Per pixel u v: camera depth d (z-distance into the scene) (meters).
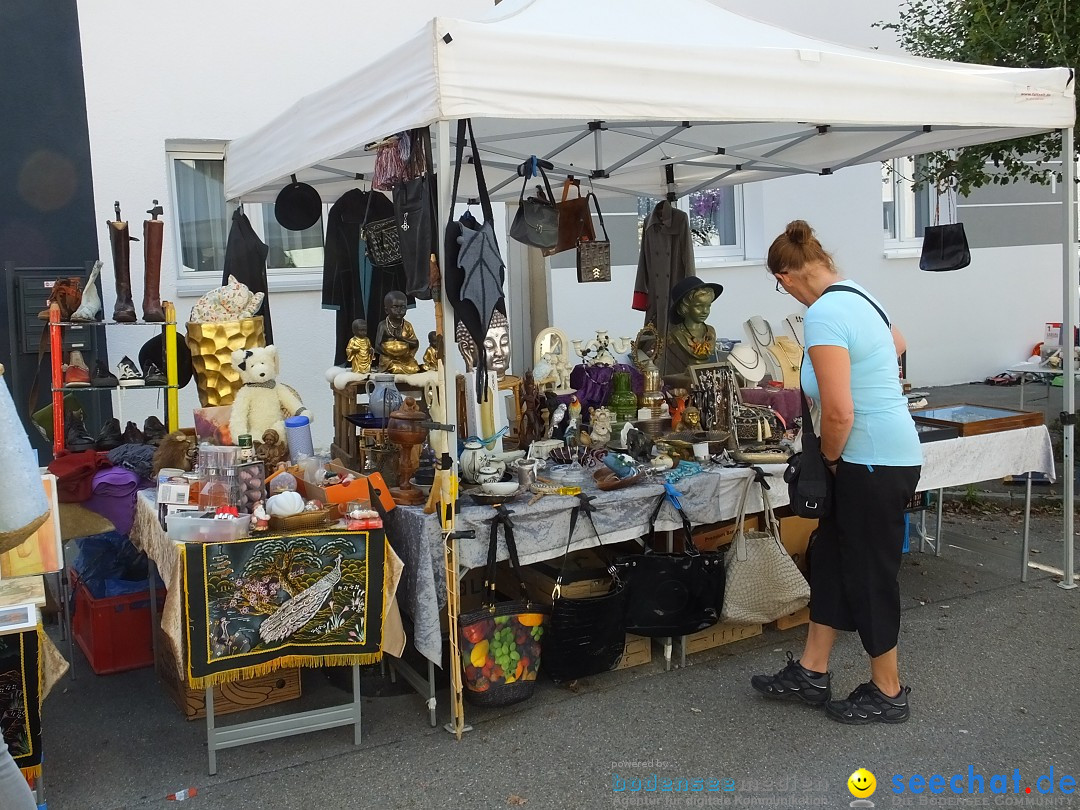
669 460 3.76
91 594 3.94
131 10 5.86
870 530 3.06
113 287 5.88
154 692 3.72
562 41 3.01
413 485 3.33
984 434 4.34
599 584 3.51
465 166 5.45
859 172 9.34
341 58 6.61
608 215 7.89
